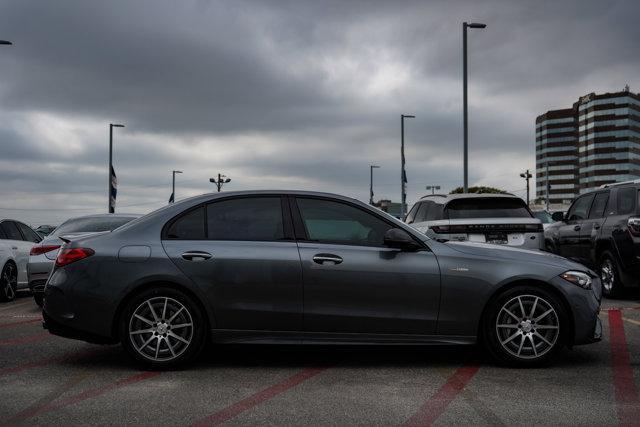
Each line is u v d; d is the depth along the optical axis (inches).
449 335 233.9
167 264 230.4
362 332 232.7
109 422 169.5
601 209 467.5
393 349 269.7
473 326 233.5
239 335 231.6
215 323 230.5
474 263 234.5
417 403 187.3
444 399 191.8
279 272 231.0
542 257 241.4
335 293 231.3
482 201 434.6
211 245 233.8
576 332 234.4
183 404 186.5
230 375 223.9
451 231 414.9
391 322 232.2
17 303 479.5
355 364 241.8
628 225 419.5
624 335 300.4
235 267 230.8
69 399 192.4
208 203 241.8
